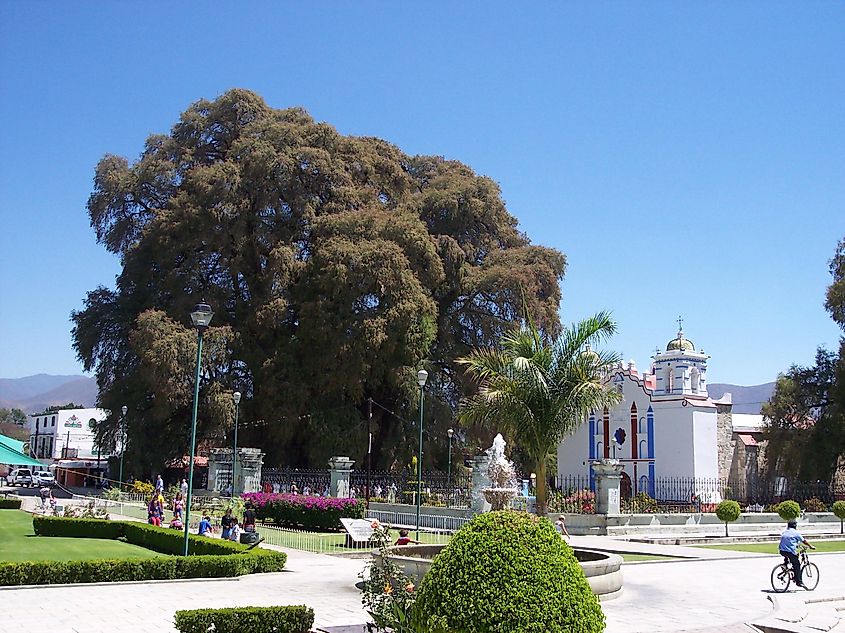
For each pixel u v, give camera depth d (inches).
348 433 1891.0
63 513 1359.5
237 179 2022.6
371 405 1918.1
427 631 319.3
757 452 2309.3
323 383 1905.8
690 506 1648.6
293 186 2095.2
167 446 2033.7
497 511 342.6
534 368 972.6
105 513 1269.7
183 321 1968.5
